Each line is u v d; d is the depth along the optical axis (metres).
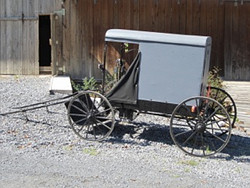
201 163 6.51
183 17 13.82
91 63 13.80
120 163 6.20
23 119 8.32
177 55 6.84
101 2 13.71
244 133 8.61
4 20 14.11
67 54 13.77
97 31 13.75
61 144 7.01
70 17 13.70
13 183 5.25
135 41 7.02
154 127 8.44
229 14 13.94
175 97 6.90
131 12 13.77
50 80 12.93
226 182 5.64
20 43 14.12
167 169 6.05
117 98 7.18
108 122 7.70
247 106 10.48
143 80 7.03
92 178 5.50
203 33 13.90
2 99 9.98
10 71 14.19
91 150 6.79
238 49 14.02
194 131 6.89
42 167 5.86
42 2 13.88
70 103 7.33
